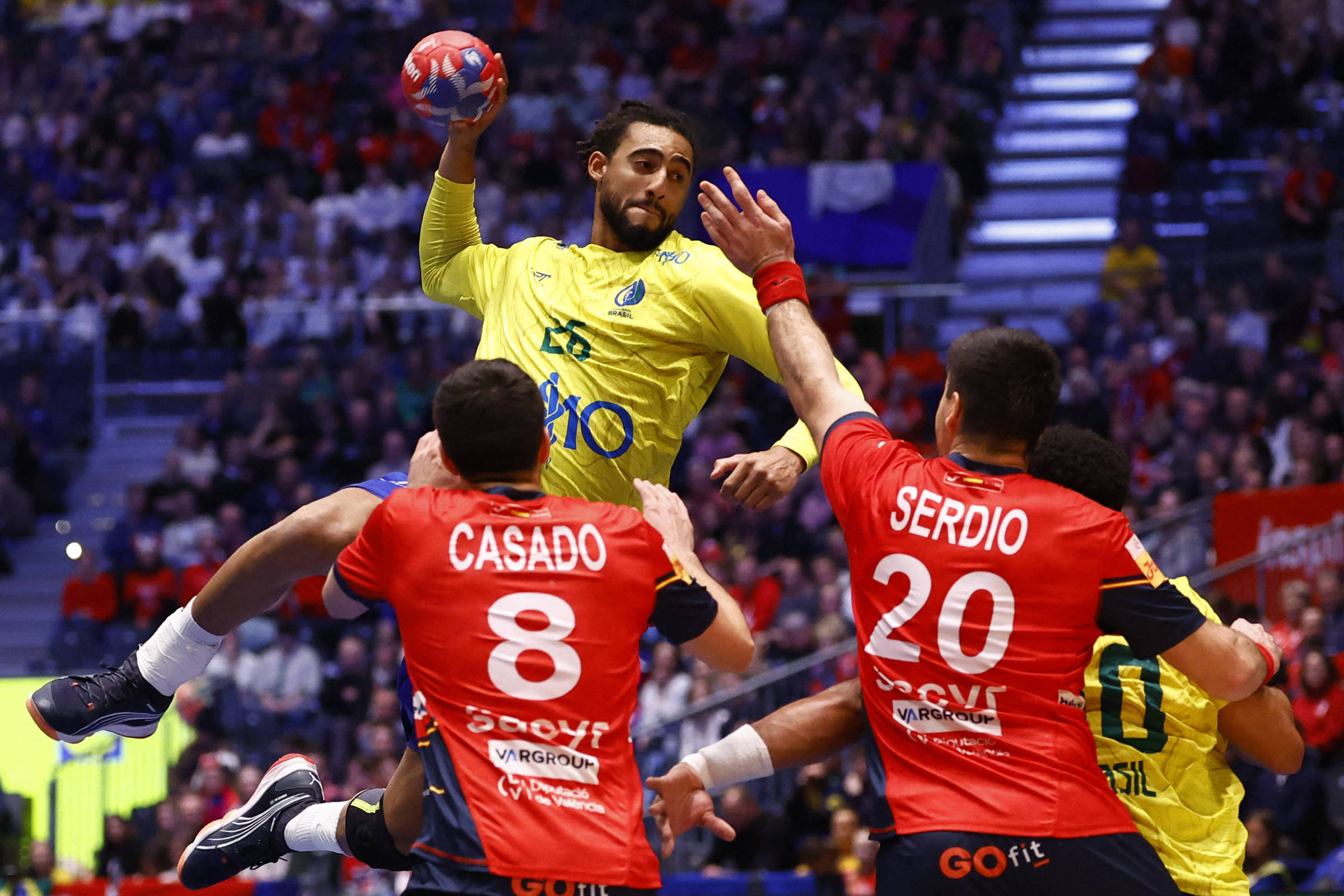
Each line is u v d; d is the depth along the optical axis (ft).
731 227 37.37
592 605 31.73
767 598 121.49
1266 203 158.30
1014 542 32.14
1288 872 79.51
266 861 41.65
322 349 158.30
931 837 31.32
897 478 33.32
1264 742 36.86
